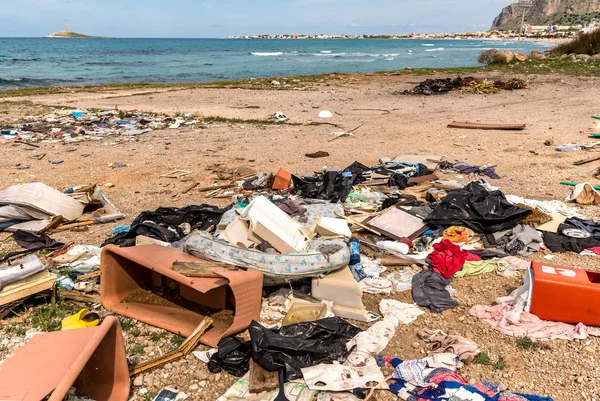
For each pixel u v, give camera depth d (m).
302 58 65.12
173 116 16.97
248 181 8.89
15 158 11.27
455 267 5.61
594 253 6.04
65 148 12.29
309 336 4.12
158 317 4.75
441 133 14.00
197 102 20.61
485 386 3.78
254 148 12.23
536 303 4.64
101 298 4.94
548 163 10.55
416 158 10.51
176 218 6.91
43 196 7.30
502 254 6.04
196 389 3.88
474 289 5.37
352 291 4.85
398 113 17.78
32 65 51.00
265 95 22.89
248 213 5.60
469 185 7.55
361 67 46.16
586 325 4.52
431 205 7.21
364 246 6.29
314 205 7.27
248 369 4.05
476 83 24.52
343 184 8.12
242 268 4.76
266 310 4.84
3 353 4.24
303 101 20.94
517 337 4.45
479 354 4.24
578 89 23.53
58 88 26.14
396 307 4.98
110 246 4.81
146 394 3.82
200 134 14.09
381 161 10.27
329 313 4.76
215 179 9.52
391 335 4.55
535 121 15.69
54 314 4.88
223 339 4.23
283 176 8.55
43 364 3.25
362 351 4.23
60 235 6.86
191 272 4.46
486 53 37.09
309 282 5.21
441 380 3.82
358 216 7.07
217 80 34.94
